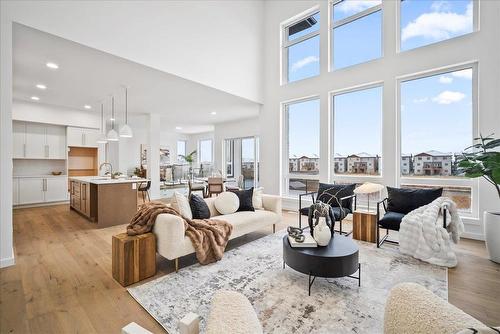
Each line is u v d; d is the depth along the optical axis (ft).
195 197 10.92
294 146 19.72
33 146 20.80
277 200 13.03
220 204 12.03
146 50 12.74
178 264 9.08
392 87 14.19
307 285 7.36
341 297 6.69
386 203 13.05
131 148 33.14
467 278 7.77
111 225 14.60
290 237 8.06
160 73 13.82
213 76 16.39
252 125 27.81
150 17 12.92
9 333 5.33
